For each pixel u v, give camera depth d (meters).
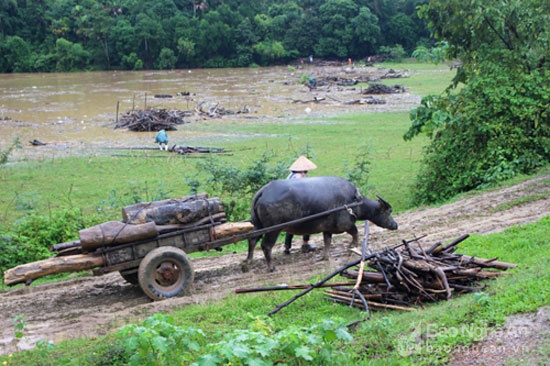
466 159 18.14
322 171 24.02
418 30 111.12
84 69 102.38
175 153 29.62
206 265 12.44
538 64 18.92
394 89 58.34
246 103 52.09
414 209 16.77
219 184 18.83
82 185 22.97
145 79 84.12
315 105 49.38
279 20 111.12
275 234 11.18
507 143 17.59
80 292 11.12
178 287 10.26
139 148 31.22
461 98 18.50
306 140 32.06
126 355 7.27
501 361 6.07
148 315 9.31
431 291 8.37
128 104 53.00
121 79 84.62
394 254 8.88
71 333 8.87
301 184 11.28
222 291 10.32
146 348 6.14
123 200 18.58
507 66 18.62
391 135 33.06
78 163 27.28
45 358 7.77
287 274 11.10
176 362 6.86
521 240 10.98
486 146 18.11
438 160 18.62
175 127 38.47
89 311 9.94
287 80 77.62
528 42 18.72
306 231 11.45
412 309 8.13
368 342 7.04
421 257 8.82
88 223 15.13
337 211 11.44
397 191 20.66
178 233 10.45
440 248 9.28
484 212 14.44
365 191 18.75
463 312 7.25
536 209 13.98
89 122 42.00
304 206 11.15
